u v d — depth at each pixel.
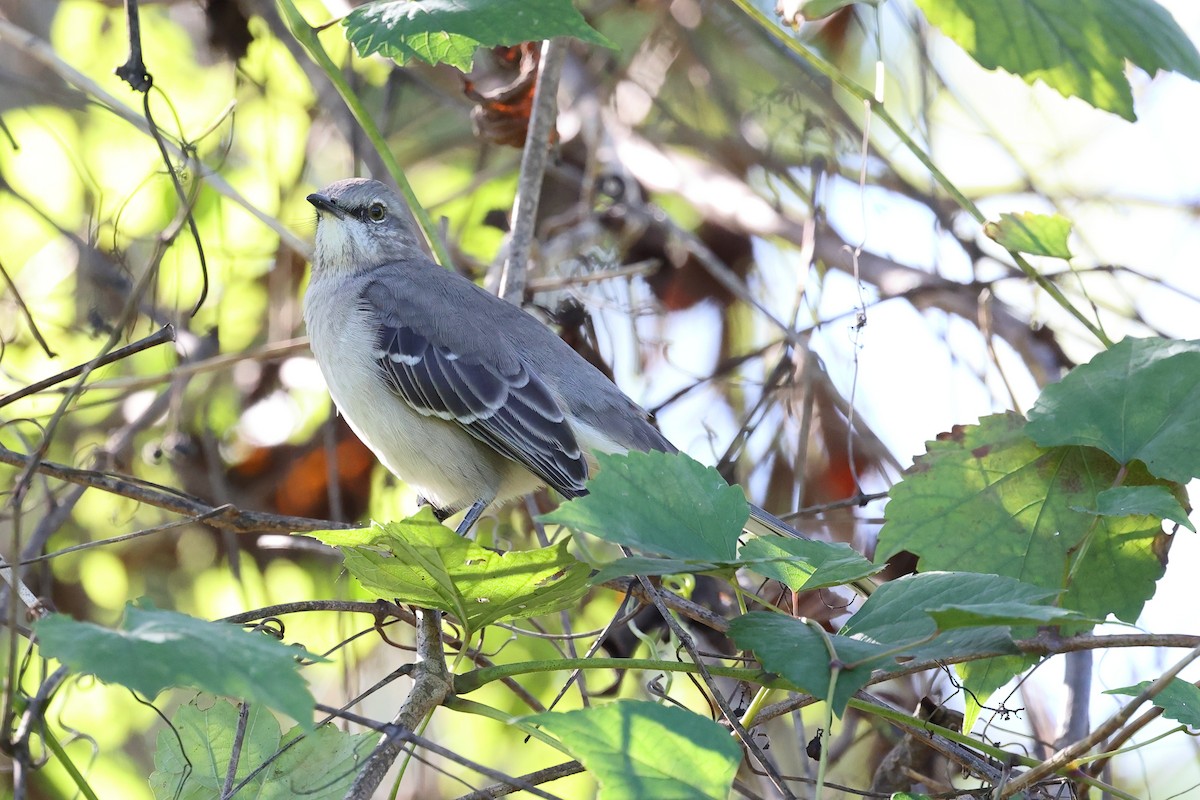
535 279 9.27
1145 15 6.49
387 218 8.80
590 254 9.54
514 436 7.77
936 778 6.53
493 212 10.45
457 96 10.31
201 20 9.82
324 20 9.84
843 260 9.11
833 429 8.50
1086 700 6.58
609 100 10.29
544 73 8.28
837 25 9.71
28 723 4.05
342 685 9.12
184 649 3.53
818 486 8.47
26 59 9.84
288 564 9.23
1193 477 5.41
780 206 9.85
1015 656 4.57
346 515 9.12
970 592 4.60
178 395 8.82
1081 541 5.77
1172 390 5.66
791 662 4.26
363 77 10.38
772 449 8.66
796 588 4.80
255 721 5.31
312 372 9.34
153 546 9.18
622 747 3.76
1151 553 5.71
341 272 8.61
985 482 5.89
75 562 9.20
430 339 7.95
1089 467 5.85
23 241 9.62
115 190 9.72
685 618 7.54
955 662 4.85
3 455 6.05
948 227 9.16
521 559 4.50
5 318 9.20
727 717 4.87
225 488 9.02
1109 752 4.75
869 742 7.73
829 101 9.70
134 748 9.16
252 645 3.68
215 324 9.41
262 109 9.99
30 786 8.70
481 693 9.18
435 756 9.26
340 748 5.24
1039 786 5.50
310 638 9.27
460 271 9.98
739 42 10.10
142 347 5.27
